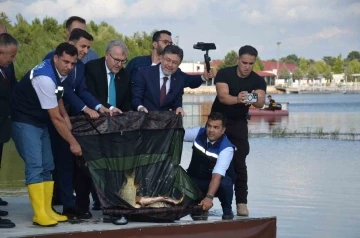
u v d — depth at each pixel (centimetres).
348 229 1031
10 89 758
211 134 821
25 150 740
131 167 786
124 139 786
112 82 816
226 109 883
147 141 803
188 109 4244
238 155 878
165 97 841
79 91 799
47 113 750
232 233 786
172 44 909
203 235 765
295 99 9625
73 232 699
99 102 795
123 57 802
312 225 1058
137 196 775
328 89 14650
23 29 3350
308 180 1518
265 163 1850
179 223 755
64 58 722
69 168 790
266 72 14112
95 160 769
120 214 750
